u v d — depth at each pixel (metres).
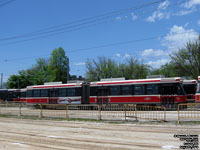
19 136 12.81
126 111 19.38
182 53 44.72
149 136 11.57
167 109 24.78
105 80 29.58
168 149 9.03
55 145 10.38
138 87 26.52
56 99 33.09
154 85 25.72
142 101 26.05
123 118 18.95
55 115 22.83
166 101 25.08
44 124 17.81
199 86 26.30
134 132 12.84
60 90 32.88
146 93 25.97
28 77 78.88
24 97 50.31
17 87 78.00
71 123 17.72
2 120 21.77
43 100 34.56
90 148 9.63
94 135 12.45
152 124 15.38
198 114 17.23
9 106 32.50
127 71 57.28
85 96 30.61
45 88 34.62
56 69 62.09
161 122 16.06
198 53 42.97
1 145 10.70
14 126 17.20
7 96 51.75
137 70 57.50
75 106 23.12
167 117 18.30
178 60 45.09
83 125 16.41
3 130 15.31
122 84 27.52
